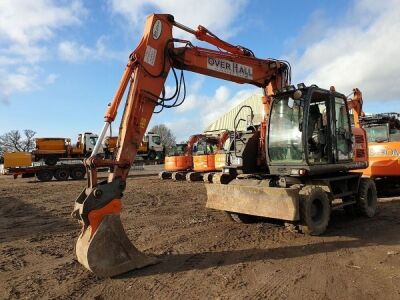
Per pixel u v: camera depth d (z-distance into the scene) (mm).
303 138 7598
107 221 5543
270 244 6957
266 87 9094
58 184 21625
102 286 5145
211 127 37062
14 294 4977
